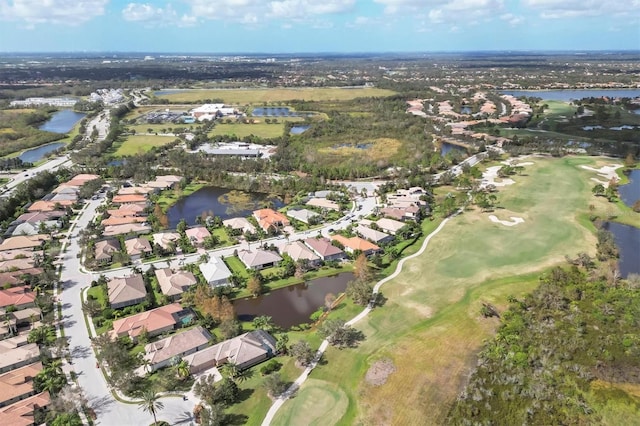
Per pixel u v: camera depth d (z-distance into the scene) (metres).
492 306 96.38
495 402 70.44
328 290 108.12
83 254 126.12
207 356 79.94
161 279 108.06
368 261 117.44
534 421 66.75
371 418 68.38
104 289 104.12
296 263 116.62
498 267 113.31
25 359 79.69
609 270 105.50
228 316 91.00
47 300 98.19
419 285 106.38
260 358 81.31
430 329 89.38
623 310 89.50
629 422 65.81
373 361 80.50
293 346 80.75
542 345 80.75
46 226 143.00
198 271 114.25
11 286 105.12
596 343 81.12
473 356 81.38
